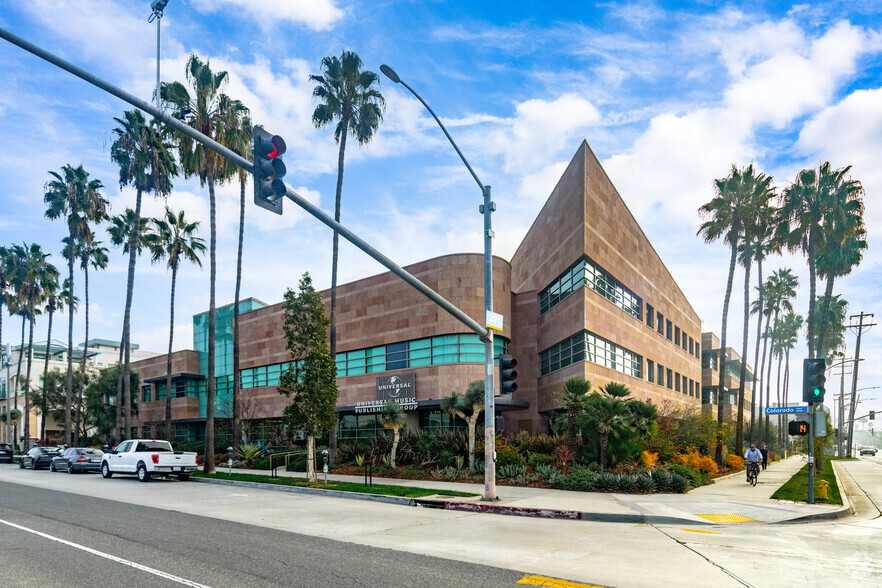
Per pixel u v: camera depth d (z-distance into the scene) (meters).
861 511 17.61
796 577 8.09
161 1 9.92
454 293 34.22
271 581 7.60
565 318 33.66
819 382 17.72
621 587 7.43
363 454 29.83
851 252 44.72
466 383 33.06
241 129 34.94
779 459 61.66
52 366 84.50
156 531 11.85
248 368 49.00
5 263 60.84
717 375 71.00
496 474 23.42
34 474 31.94
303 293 24.06
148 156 40.56
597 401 22.66
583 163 32.12
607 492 19.66
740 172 36.50
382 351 38.06
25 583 7.47
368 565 8.62
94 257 56.28
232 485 24.95
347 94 33.03
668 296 51.03
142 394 61.91
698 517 14.12
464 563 8.82
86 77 8.25
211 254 32.50
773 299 72.19
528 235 43.81
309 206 11.78
